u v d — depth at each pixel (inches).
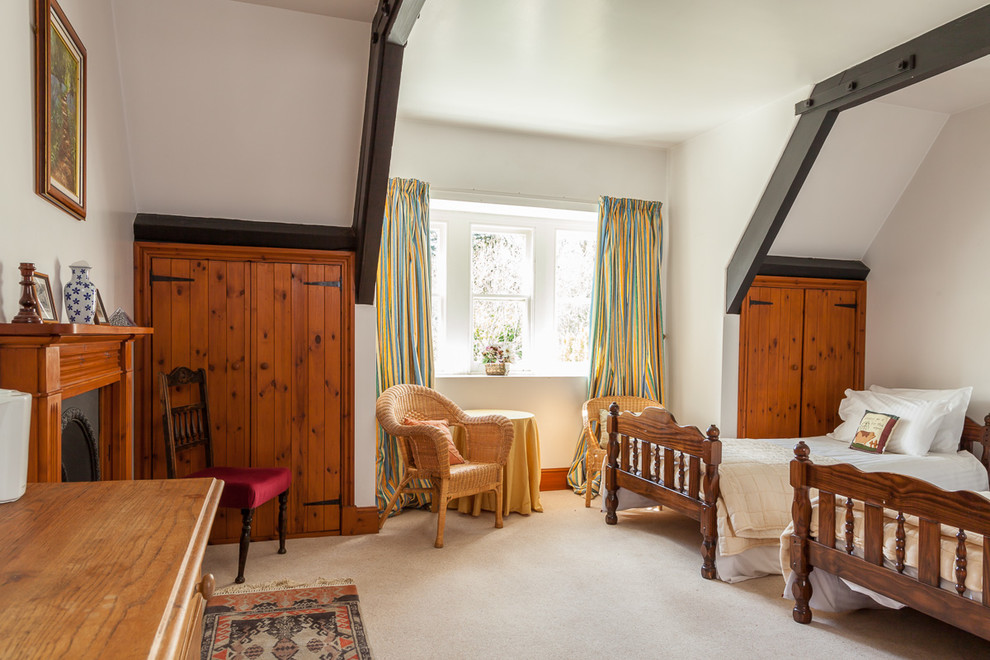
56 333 62.8
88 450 93.0
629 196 209.5
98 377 86.2
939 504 89.3
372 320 156.9
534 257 212.5
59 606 29.2
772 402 193.0
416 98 166.2
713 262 189.5
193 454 146.2
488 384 199.9
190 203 143.3
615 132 193.8
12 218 70.7
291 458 152.6
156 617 28.3
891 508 96.5
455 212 204.1
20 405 46.5
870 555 100.0
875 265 197.8
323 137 140.1
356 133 140.6
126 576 32.9
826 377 199.6
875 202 187.5
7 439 45.5
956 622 87.0
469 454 171.9
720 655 99.2
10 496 45.8
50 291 80.7
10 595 30.3
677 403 207.3
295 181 145.7
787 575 114.5
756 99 163.9
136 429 141.8
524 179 196.5
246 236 148.0
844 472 104.1
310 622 107.4
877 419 169.0
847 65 141.6
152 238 142.6
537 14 119.7
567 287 218.1
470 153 190.9
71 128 91.4
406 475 158.9
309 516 153.9
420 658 97.0
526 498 174.2
